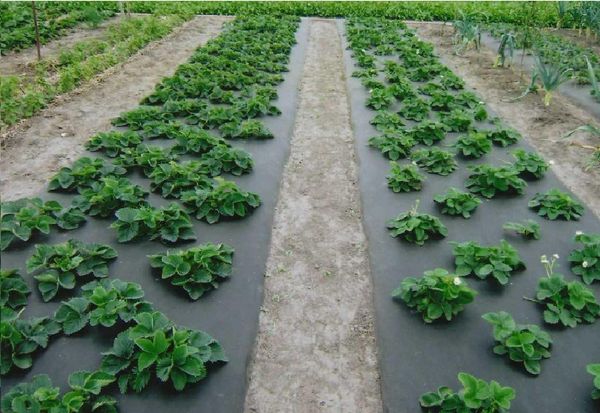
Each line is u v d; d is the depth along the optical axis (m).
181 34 13.24
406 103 8.25
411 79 9.84
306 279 4.68
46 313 3.97
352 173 6.60
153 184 5.73
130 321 3.84
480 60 11.44
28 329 3.64
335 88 9.67
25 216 4.81
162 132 6.95
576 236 4.72
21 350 3.52
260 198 5.75
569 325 3.95
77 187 5.64
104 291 3.85
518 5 17.27
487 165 6.00
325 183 6.34
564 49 11.93
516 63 11.13
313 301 4.43
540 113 8.42
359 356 3.91
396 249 4.95
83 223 5.08
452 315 4.09
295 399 3.55
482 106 8.03
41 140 6.84
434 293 4.07
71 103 8.13
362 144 7.14
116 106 8.14
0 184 5.75
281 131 7.53
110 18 14.89
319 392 3.61
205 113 7.61
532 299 4.27
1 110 6.95
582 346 3.82
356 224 5.54
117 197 5.19
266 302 4.39
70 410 3.02
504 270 4.36
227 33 12.80
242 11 16.03
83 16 13.93
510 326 3.70
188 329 3.79
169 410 3.28
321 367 3.81
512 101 8.95
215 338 3.89
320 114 8.46
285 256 4.98
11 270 4.20
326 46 12.62
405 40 12.50
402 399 3.45
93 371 3.49
